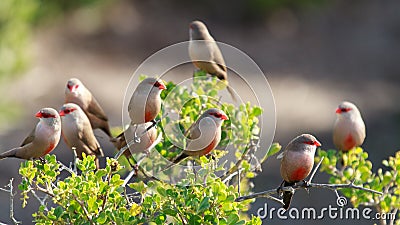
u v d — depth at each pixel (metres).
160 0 26.97
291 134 18.36
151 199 5.72
